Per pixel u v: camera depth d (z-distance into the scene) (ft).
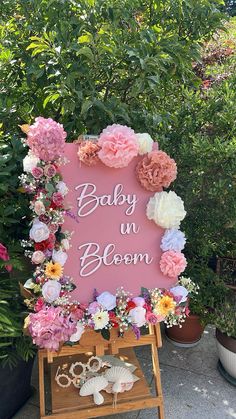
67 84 6.29
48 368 6.97
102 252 5.42
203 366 7.62
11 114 6.82
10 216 6.25
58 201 5.01
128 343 5.66
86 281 5.34
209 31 7.72
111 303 5.16
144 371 7.43
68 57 6.63
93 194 5.41
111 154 5.17
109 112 6.38
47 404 6.54
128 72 6.81
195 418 6.35
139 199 5.56
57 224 5.04
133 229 5.53
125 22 6.98
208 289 7.79
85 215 5.38
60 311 4.95
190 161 7.20
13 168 5.59
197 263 8.23
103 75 7.02
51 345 4.74
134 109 7.64
